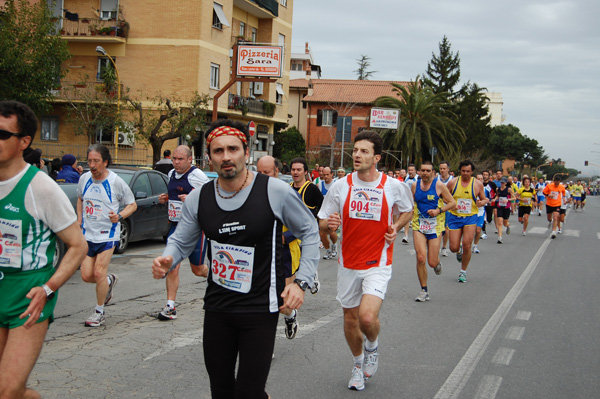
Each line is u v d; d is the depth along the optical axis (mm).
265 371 3330
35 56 24828
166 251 3518
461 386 5223
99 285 6793
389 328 7207
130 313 7484
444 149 44250
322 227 5398
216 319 3406
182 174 7441
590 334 7230
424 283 8891
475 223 10633
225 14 33406
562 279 11445
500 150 100875
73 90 31922
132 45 31953
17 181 3311
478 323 7605
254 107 37500
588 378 5547
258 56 26188
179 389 4863
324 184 12453
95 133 30703
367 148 5156
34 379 4984
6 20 24812
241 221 3336
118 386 4895
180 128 26516
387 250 5203
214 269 3426
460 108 63344
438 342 6637
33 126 3350
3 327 3383
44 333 3396
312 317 7699
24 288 3340
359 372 5066
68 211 3414
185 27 31328
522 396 5027
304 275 3471
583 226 26188
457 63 66000
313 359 5887
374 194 5129
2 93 24422
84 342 6141
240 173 3395
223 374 3424
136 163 31516
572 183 43469
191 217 3529
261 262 3375
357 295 5129
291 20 41875
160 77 31734
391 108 42062
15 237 3320
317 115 57344
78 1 32844
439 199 9242
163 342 6227
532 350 6441
